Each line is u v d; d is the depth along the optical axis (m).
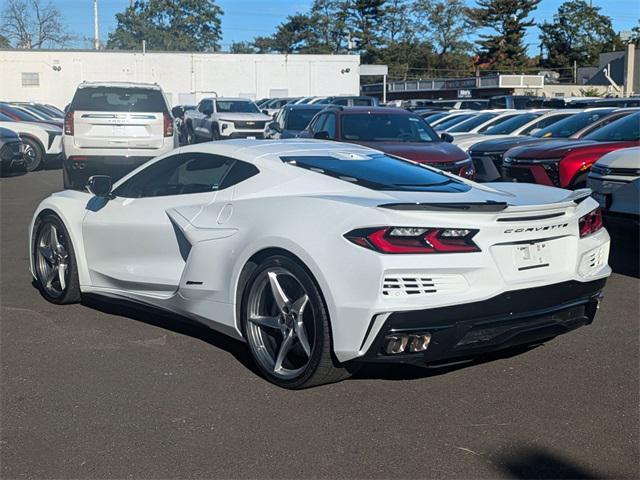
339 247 4.31
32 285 7.35
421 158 10.49
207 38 86.25
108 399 4.57
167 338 5.73
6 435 4.10
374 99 26.02
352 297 4.24
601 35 89.50
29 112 22.02
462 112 21.25
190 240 5.30
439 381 4.87
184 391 4.69
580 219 4.87
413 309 4.14
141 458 3.83
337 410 4.41
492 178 12.88
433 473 3.69
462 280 4.29
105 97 13.31
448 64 83.75
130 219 5.87
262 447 3.95
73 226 6.33
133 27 84.44
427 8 84.06
